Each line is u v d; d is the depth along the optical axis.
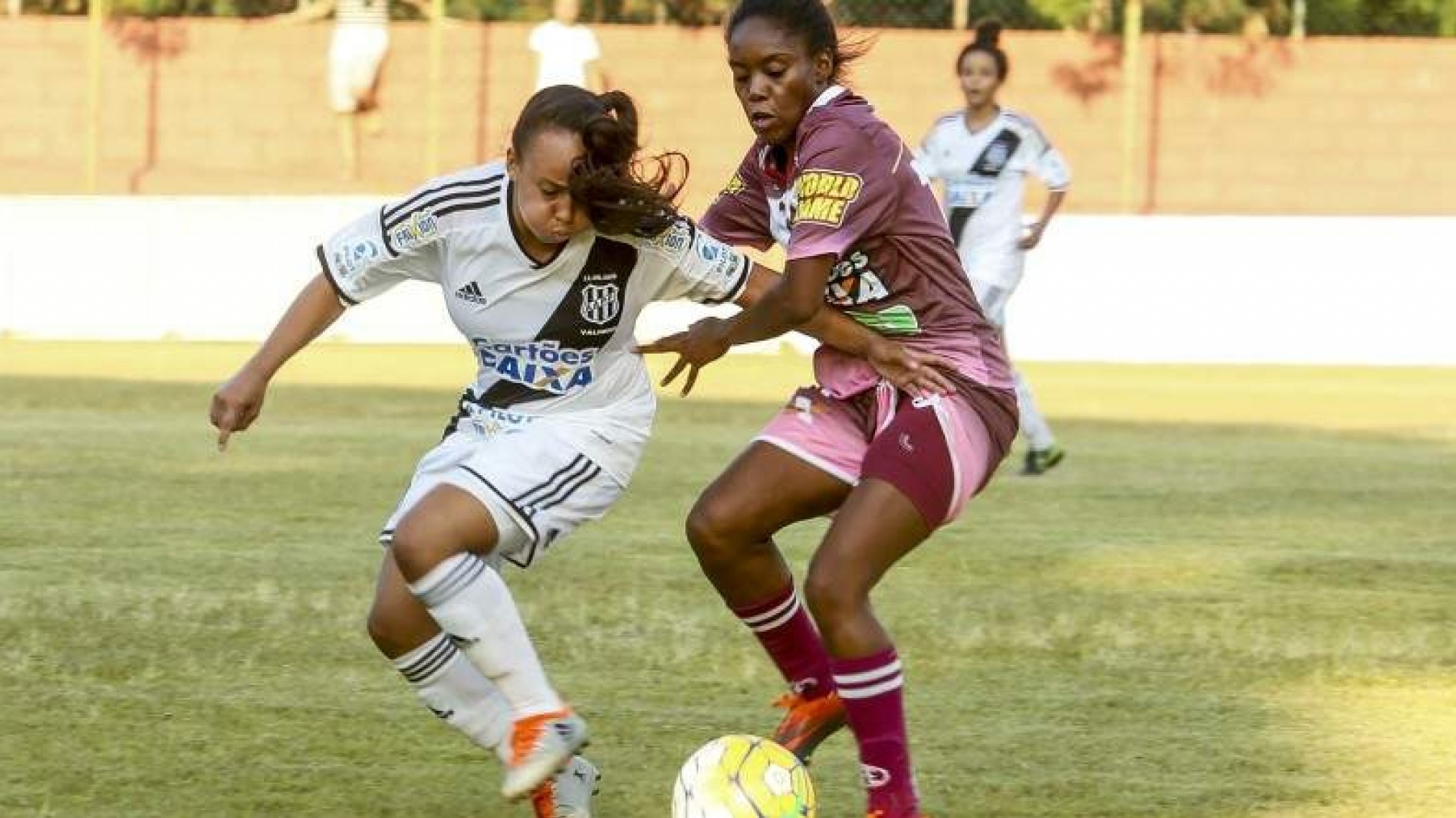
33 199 53.97
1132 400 46.56
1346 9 65.81
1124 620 22.86
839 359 15.90
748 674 19.86
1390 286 54.66
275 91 65.12
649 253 14.96
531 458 14.84
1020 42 65.50
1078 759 17.09
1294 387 49.66
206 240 54.12
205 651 20.39
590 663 20.23
